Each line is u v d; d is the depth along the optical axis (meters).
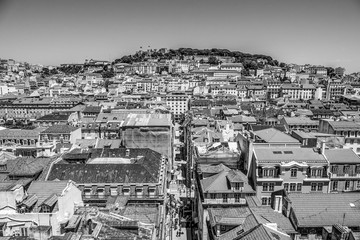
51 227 57.53
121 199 85.31
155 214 70.44
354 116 188.50
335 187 87.19
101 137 178.50
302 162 85.12
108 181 93.94
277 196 67.38
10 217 58.78
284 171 84.12
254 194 84.31
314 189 85.56
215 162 97.44
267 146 94.19
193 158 120.56
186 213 113.31
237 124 163.38
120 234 52.78
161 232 73.06
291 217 63.03
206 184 88.75
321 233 60.28
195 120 170.50
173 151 173.00
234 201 84.44
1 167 90.19
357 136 127.50
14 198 61.31
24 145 141.12
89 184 91.88
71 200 65.44
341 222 60.84
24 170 88.31
